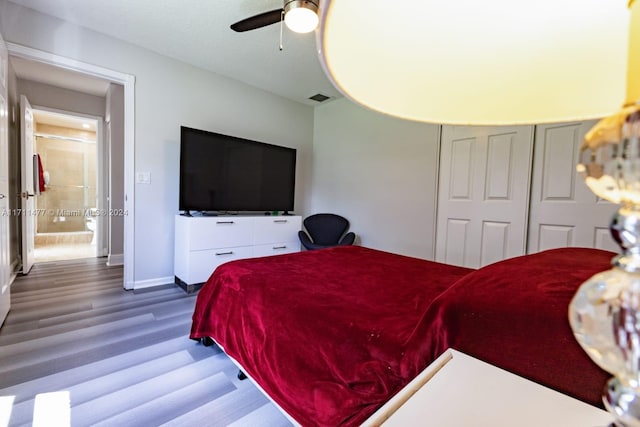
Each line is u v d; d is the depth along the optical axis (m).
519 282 0.71
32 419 1.18
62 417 1.19
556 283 0.68
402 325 0.92
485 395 0.49
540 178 2.28
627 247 0.34
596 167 0.34
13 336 1.83
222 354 1.69
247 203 3.32
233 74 3.23
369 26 0.45
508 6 0.50
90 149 6.15
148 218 2.85
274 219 3.36
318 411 0.88
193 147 2.88
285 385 1.02
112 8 2.16
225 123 3.30
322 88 3.54
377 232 3.41
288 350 1.05
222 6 2.11
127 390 1.37
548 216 2.25
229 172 3.15
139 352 1.70
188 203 2.87
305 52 2.72
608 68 0.50
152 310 2.30
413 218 3.06
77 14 2.24
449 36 0.51
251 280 1.41
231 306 1.45
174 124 2.95
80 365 1.55
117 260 3.81
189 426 1.17
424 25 0.50
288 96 3.83
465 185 2.67
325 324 0.99
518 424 0.42
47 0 2.09
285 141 3.89
